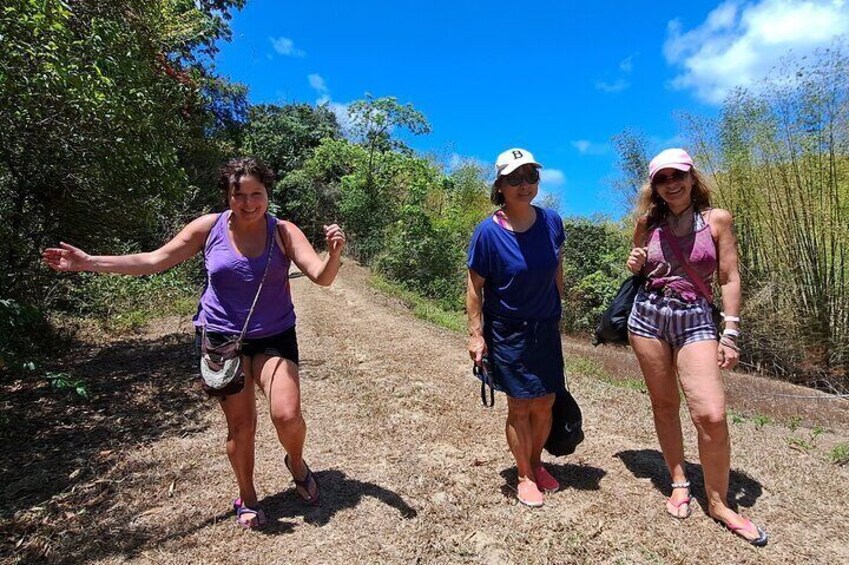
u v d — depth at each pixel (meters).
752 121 9.76
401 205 19.14
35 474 3.59
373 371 5.89
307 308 10.60
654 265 2.98
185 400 5.04
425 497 3.18
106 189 5.94
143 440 4.11
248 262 2.72
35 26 4.18
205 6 12.57
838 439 4.60
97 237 6.59
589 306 14.45
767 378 9.29
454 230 17.56
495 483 3.36
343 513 2.99
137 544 2.76
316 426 4.29
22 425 4.46
